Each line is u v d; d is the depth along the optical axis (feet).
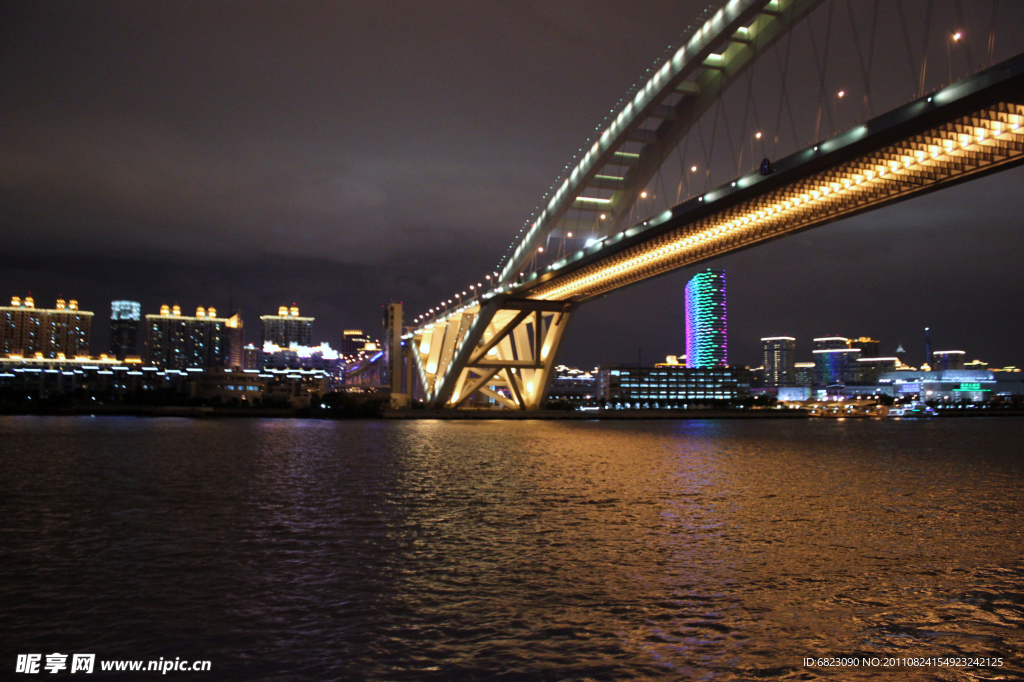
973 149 131.75
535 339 380.37
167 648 41.39
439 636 43.21
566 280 311.06
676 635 43.47
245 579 54.80
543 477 123.54
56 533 71.36
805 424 466.70
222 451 176.04
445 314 410.11
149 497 95.86
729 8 182.70
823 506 91.76
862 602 49.60
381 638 42.91
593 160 258.98
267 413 496.64
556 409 446.19
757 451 195.21
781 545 67.26
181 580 54.49
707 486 112.16
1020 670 38.99
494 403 468.34
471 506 90.17
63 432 268.41
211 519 79.61
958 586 53.52
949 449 210.79
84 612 47.29
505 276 344.08
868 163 149.28
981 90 117.39
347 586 53.06
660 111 230.48
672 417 519.19
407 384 507.71
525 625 45.03
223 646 41.70
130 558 61.16
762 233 201.57
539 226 300.40
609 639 42.86
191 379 627.05
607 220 282.56
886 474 133.49
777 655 40.73
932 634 43.83
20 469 130.41
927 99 127.24
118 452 171.12
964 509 90.07
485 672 38.40
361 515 82.84
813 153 155.12
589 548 65.57
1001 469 144.87
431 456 166.81
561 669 38.78
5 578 54.85
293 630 44.21
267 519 79.82
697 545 67.05
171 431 280.72
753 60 195.11
